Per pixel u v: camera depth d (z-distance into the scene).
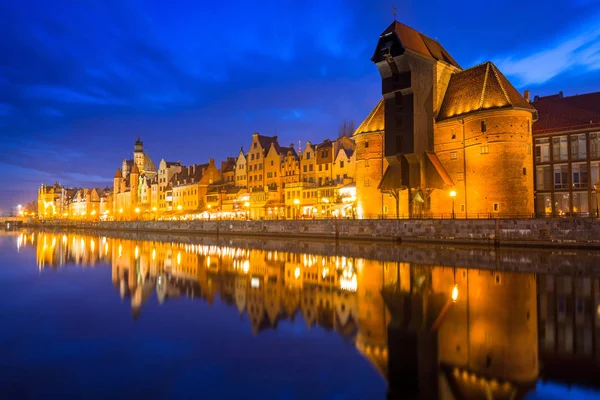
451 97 64.50
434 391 11.77
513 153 55.91
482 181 57.78
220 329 18.28
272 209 99.81
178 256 50.66
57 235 110.88
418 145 61.38
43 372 13.41
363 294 25.00
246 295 25.75
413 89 61.22
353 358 14.46
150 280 32.31
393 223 60.31
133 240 85.56
